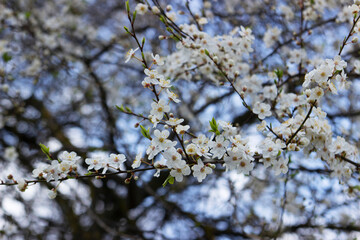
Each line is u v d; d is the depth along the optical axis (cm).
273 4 480
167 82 229
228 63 330
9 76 551
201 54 343
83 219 651
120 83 610
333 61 230
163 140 221
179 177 222
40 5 639
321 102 415
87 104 652
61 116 676
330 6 421
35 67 570
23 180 229
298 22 457
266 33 420
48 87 644
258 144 239
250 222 490
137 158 235
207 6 455
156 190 612
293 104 301
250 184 518
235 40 348
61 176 233
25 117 644
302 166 410
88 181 623
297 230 473
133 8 571
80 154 577
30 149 638
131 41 561
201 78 453
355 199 432
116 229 598
